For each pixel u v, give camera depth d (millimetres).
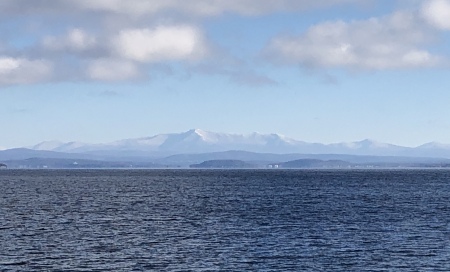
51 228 77750
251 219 88250
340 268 53312
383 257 57938
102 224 82375
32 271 51781
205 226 80062
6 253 59438
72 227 78938
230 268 53188
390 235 71688
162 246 63781
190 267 53531
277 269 52906
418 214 96188
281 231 75000
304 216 92500
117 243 65688
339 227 79000
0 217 90188
